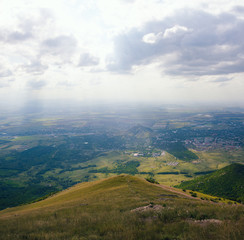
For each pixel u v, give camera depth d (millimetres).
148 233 10656
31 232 14031
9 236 13188
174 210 15266
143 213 15375
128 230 11312
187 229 10797
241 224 10492
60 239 11547
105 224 13578
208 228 10617
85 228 13328
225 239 8961
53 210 23781
